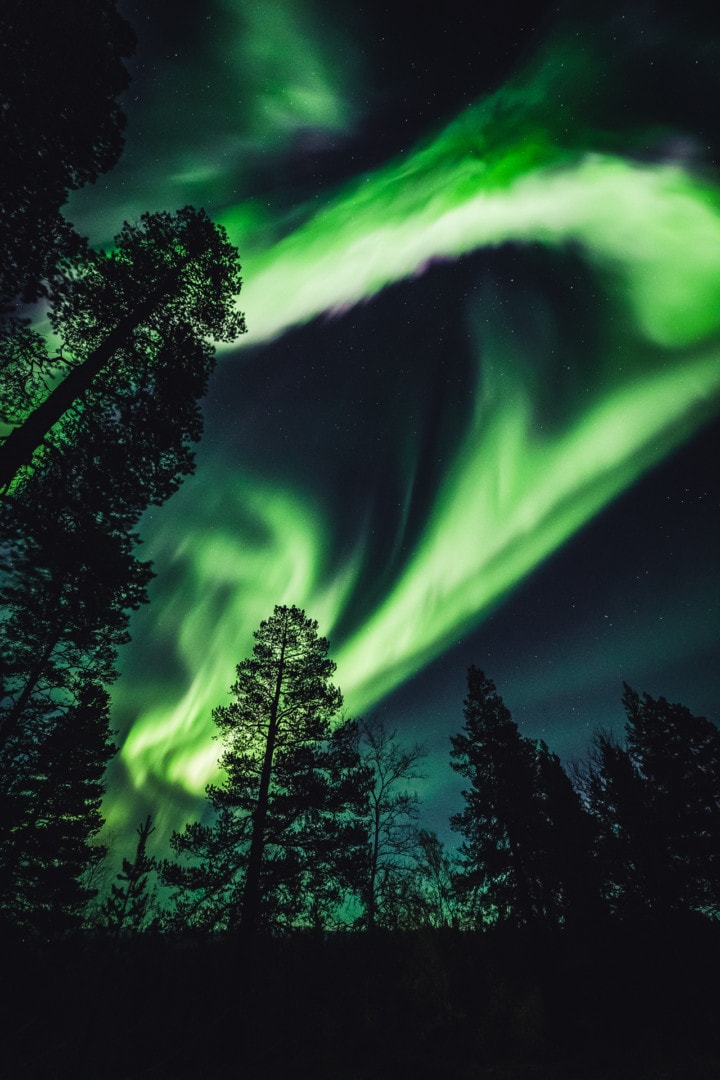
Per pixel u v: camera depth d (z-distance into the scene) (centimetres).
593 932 1553
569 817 1819
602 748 1872
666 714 1806
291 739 1522
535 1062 1116
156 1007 769
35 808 1271
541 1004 1368
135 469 884
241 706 1544
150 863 761
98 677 1246
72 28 652
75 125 688
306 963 1424
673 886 1459
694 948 1377
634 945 1470
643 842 1544
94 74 680
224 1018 974
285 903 1273
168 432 914
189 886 1243
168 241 934
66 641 1152
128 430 891
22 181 680
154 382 945
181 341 959
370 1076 983
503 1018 1303
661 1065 1011
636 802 1634
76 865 1549
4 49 624
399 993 1381
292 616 1773
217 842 1317
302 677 1655
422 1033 1227
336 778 1491
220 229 948
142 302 917
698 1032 1170
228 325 1034
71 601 841
